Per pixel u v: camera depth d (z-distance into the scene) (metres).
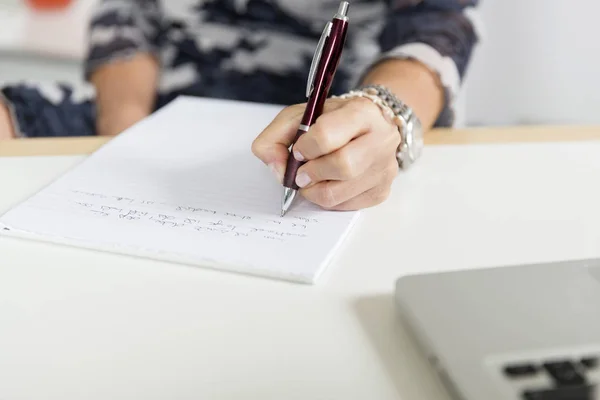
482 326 0.29
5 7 1.44
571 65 1.04
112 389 0.28
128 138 0.56
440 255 0.39
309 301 0.35
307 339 0.31
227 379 0.29
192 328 0.32
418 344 0.30
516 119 1.08
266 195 0.46
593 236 0.42
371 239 0.41
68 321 0.32
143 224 0.41
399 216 0.44
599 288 0.32
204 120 0.61
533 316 0.30
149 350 0.30
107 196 0.45
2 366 0.29
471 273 0.33
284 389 0.28
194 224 0.41
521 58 1.04
